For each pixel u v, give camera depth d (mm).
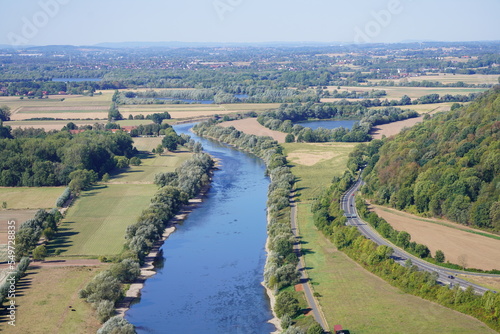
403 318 180375
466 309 181875
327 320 181875
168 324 191875
